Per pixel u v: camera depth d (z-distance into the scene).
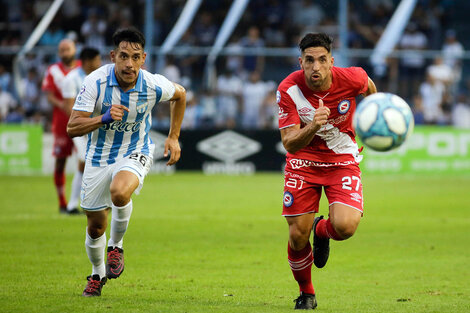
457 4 82.94
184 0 77.62
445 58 67.88
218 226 35.78
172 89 20.50
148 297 20.28
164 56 66.12
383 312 18.62
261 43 74.31
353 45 77.62
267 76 73.00
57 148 39.28
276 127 67.69
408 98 68.94
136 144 20.67
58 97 39.88
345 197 19.16
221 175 64.38
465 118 67.00
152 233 33.34
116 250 20.17
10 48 69.25
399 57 68.62
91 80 19.62
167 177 62.16
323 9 80.31
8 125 63.97
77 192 38.66
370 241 31.89
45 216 38.19
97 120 18.80
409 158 64.56
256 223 36.97
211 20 76.56
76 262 25.77
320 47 18.33
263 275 24.22
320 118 17.66
